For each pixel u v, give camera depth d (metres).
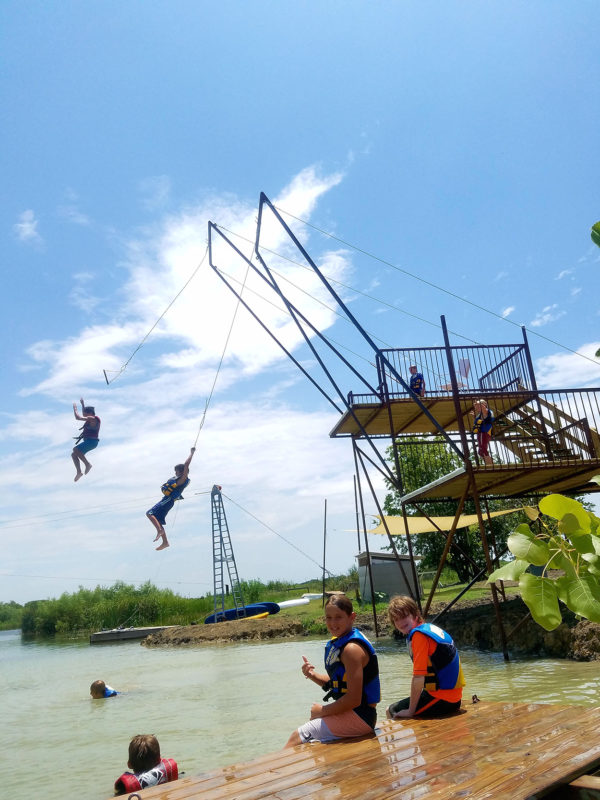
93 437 12.30
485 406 16.41
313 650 23.41
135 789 5.84
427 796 3.56
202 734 10.55
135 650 33.19
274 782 4.12
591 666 12.88
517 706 5.76
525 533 2.26
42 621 61.06
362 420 20.09
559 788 3.69
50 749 10.68
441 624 21.31
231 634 31.59
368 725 5.27
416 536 36.81
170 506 12.66
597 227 2.74
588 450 16.03
